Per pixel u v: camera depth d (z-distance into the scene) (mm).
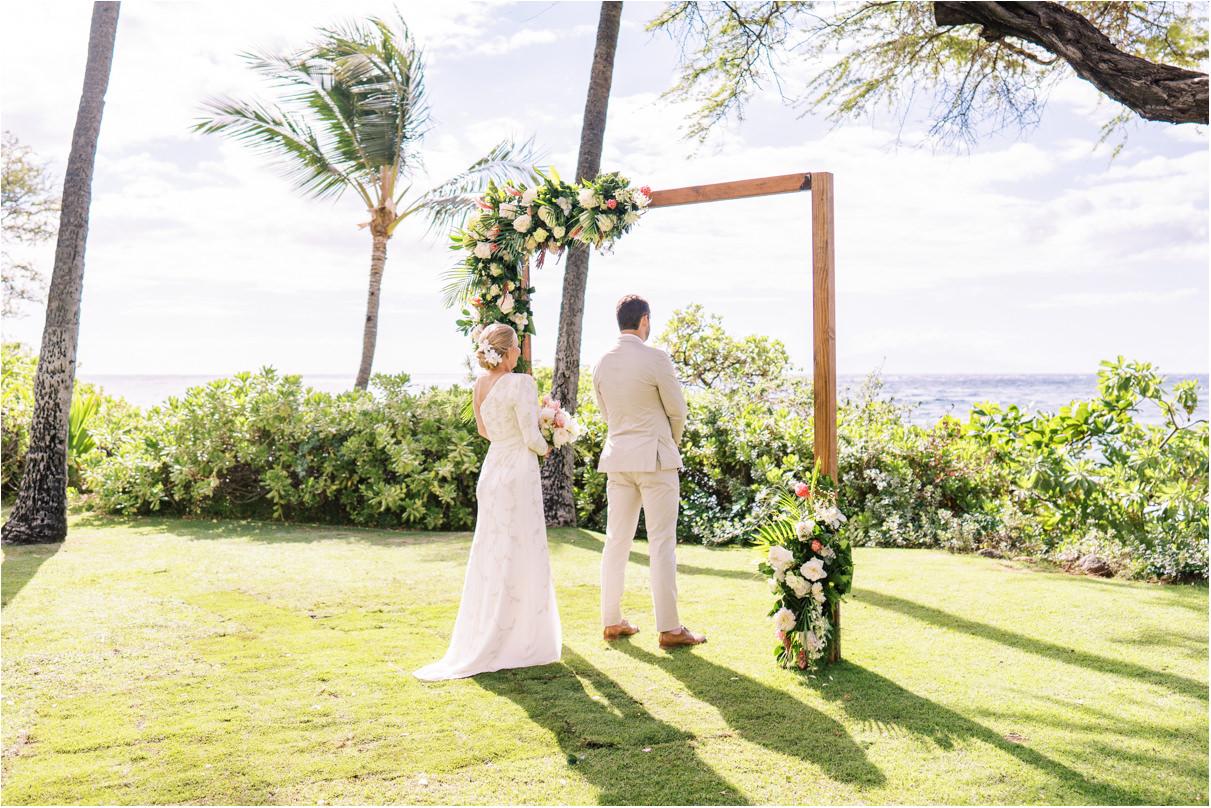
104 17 6332
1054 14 4871
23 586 4660
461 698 3020
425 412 7957
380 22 10758
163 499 8094
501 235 4117
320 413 7930
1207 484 5770
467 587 3557
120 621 3977
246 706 2912
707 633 3943
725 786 2312
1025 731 2707
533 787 2303
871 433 7660
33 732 2654
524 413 3561
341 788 2291
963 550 6320
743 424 7703
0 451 8531
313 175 11531
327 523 7859
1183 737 2652
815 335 3471
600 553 6086
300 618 4148
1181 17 6227
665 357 3727
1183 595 4602
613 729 2727
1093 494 6070
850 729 2727
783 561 3363
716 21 6941
